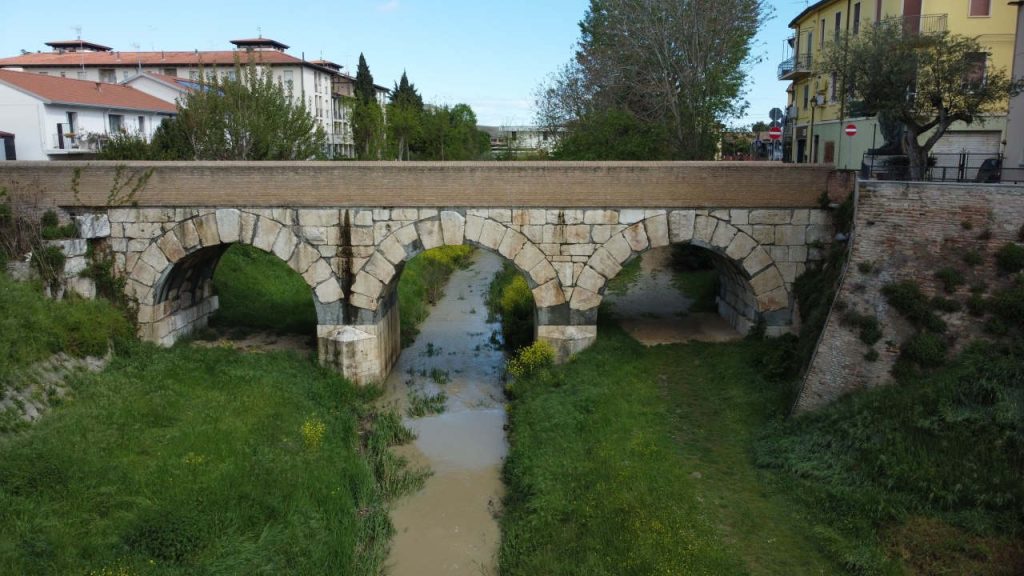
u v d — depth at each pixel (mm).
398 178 19797
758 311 20547
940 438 13367
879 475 13375
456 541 14281
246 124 30625
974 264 15211
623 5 33438
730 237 20047
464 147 72000
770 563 11977
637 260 33906
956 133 26188
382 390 21469
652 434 16406
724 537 12664
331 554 12953
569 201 19859
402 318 28359
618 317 24859
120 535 12102
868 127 29234
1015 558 11344
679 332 23016
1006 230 15180
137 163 19969
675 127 31828
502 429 19312
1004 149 23172
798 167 19656
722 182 19766
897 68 19406
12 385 15188
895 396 14523
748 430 16500
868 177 20734
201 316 23984
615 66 34375
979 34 26172
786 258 20094
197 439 15445
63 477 12969
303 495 14219
